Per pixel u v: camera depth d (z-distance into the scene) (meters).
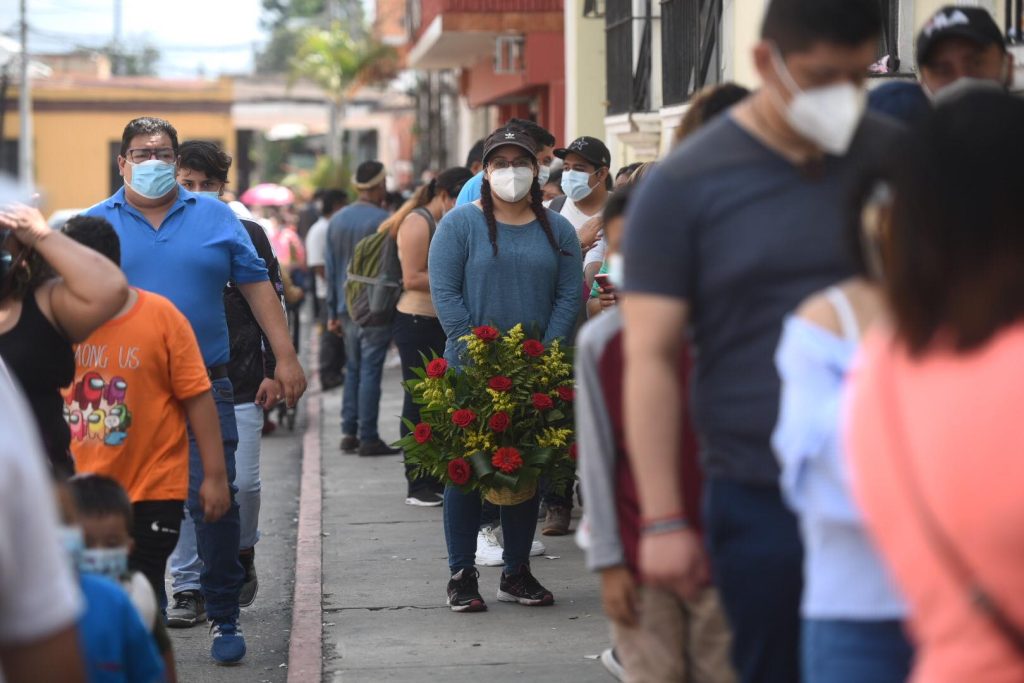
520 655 10.89
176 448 9.52
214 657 11.02
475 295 12.06
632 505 6.76
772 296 5.66
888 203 4.55
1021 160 4.11
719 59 17.84
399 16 74.62
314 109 87.94
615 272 6.61
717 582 6.01
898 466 4.09
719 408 5.80
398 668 10.62
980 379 3.99
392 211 26.59
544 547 14.28
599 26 26.59
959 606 3.93
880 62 13.36
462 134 50.38
